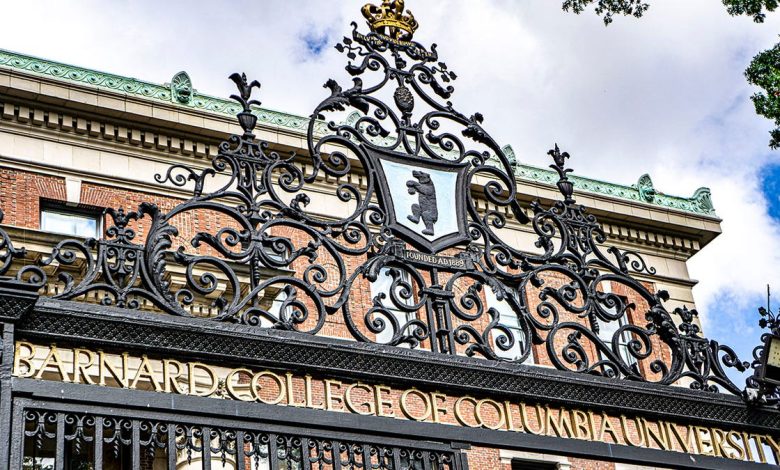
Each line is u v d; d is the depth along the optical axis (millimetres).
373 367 8914
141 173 18172
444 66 10586
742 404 10141
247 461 15289
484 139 10414
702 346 10234
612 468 19578
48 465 14070
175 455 7992
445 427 8930
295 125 18141
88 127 18109
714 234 21875
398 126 10055
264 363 8594
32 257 16328
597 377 9609
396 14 10586
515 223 19734
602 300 10148
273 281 8945
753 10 15656
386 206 9672
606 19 15883
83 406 7871
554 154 10797
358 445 8648
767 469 10016
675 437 9859
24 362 7945
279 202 9320
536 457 19438
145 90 18344
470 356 9312
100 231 17797
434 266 9594
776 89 15234
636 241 21438
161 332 8312
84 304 8156
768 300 10508
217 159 9305
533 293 20766
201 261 8758
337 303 9055
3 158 17625
